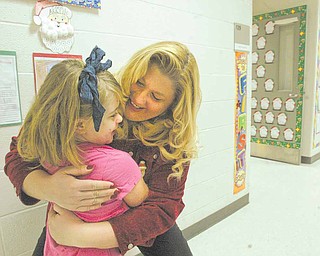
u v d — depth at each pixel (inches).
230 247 84.4
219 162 99.4
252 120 183.8
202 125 91.0
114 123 34.4
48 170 36.6
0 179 52.2
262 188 130.0
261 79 174.7
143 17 70.7
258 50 173.0
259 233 91.7
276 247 83.4
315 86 158.2
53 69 33.5
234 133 104.7
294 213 104.6
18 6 50.9
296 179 140.9
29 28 52.4
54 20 55.2
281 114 169.3
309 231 91.7
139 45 70.6
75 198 32.6
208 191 96.3
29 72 53.4
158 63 36.6
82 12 59.3
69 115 30.9
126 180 33.8
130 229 34.3
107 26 63.9
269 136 176.4
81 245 33.6
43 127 32.1
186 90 37.0
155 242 48.6
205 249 83.7
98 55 34.1
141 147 40.0
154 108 38.2
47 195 34.7
